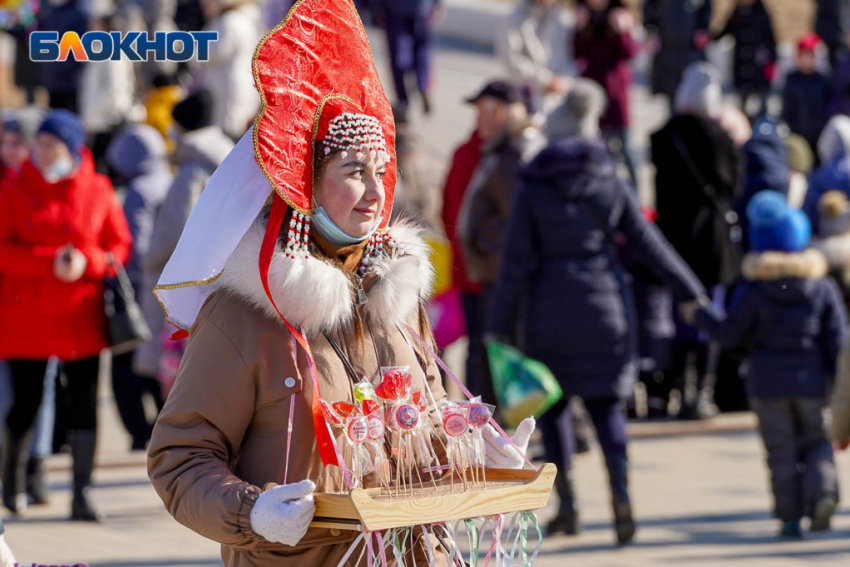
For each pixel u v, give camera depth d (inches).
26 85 1784.0
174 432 300.4
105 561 651.5
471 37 2669.8
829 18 2021.4
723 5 2422.5
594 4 1471.5
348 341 319.0
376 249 333.4
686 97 944.9
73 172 711.1
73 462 729.6
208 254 308.8
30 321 705.6
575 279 674.8
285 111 308.8
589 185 677.3
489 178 819.4
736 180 933.2
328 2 319.0
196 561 654.5
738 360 985.5
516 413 658.8
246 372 303.4
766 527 724.0
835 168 974.4
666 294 954.7
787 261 705.6
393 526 286.7
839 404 642.2
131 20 1499.8
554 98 1248.2
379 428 302.0
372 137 316.2
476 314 877.2
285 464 304.7
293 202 305.9
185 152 791.1
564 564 649.0
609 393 674.2
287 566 307.1
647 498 783.7
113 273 723.4
